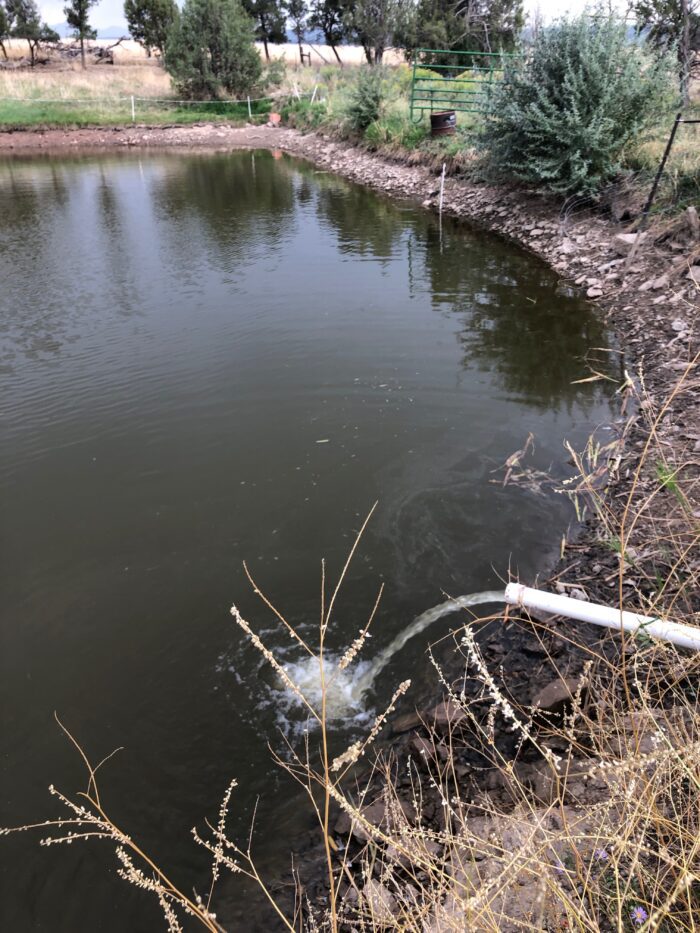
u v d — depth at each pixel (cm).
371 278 927
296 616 366
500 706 295
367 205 1420
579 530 414
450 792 264
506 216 1180
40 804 280
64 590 391
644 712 230
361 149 1917
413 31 2483
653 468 444
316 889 239
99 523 446
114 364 674
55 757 299
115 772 292
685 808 191
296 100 2844
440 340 713
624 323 718
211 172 1902
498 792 256
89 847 264
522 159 1109
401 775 278
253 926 231
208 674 337
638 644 290
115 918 241
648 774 210
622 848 164
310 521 440
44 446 538
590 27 1002
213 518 447
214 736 306
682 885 145
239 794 281
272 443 530
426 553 407
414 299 840
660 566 354
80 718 317
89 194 1563
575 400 576
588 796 232
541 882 177
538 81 1045
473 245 1080
